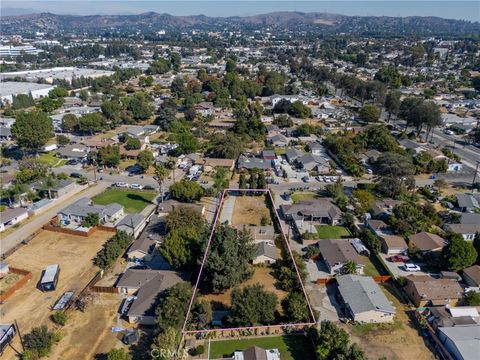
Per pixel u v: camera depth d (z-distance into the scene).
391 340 50.00
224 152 114.69
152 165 111.62
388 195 91.88
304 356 47.47
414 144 123.50
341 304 56.44
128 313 52.16
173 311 49.78
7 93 188.88
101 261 64.81
